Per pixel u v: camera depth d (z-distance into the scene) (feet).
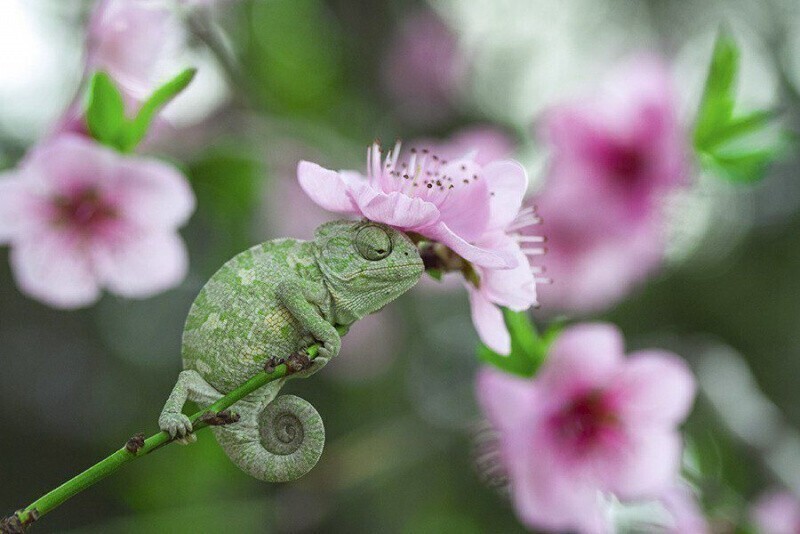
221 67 2.18
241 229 2.21
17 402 3.61
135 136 1.75
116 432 3.32
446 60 2.96
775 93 3.53
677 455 1.76
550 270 2.05
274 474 1.33
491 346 1.40
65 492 1.29
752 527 1.85
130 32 1.73
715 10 3.51
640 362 1.75
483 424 1.80
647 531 1.87
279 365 1.32
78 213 1.80
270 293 1.34
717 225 3.51
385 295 1.35
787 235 3.57
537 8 3.20
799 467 1.93
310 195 1.36
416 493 2.84
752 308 3.51
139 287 1.84
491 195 1.37
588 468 1.76
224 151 2.09
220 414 1.30
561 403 1.74
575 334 1.73
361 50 2.87
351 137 2.59
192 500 2.35
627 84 1.99
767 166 1.85
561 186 2.01
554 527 1.76
